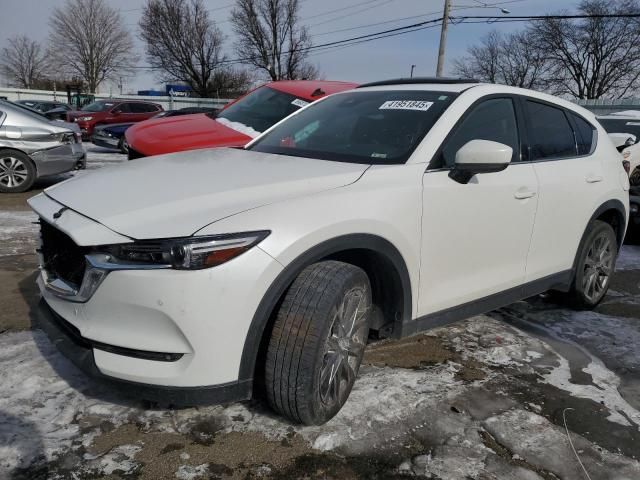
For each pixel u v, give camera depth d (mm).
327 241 2428
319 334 2342
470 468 2371
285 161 3029
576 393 3055
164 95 55750
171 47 53719
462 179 3033
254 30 51312
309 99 6086
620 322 4191
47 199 2775
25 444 2359
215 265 2160
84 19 64125
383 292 2885
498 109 3490
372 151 3090
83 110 20500
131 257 2170
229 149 3635
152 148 5273
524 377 3207
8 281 4379
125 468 2256
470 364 3326
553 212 3686
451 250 3025
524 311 4320
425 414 2742
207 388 2236
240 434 2510
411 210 2768
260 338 2309
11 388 2777
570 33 49781
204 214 2260
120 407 2662
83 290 2277
